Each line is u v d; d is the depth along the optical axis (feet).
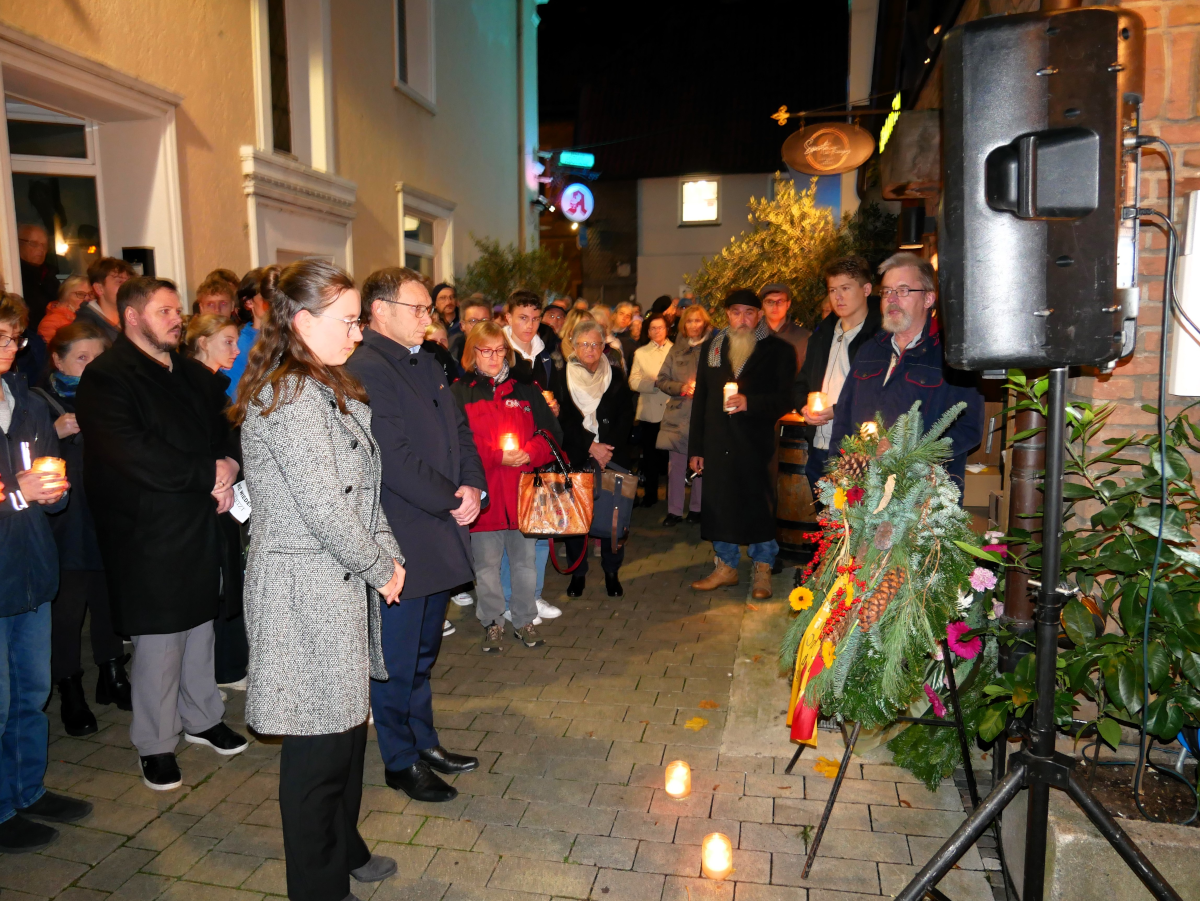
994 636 10.05
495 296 38.50
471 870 9.07
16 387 9.66
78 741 12.18
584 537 17.19
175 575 10.58
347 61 28.76
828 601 9.16
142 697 10.68
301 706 7.46
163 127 19.27
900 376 11.58
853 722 10.27
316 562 7.54
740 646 15.14
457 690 13.57
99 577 12.96
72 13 16.60
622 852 9.36
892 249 42.22
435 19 36.06
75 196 19.25
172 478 10.35
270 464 7.47
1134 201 7.00
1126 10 6.32
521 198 47.78
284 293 7.51
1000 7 13.51
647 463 26.94
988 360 6.66
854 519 9.02
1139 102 6.68
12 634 9.68
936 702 10.02
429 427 10.34
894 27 27.45
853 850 9.34
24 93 16.70
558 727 12.26
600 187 74.49
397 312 10.21
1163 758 9.14
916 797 10.37
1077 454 10.05
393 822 9.95
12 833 9.57
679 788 10.37
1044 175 6.30
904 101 25.38
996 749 9.64
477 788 10.66
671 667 14.40
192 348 12.45
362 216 30.12
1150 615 8.07
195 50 20.45
